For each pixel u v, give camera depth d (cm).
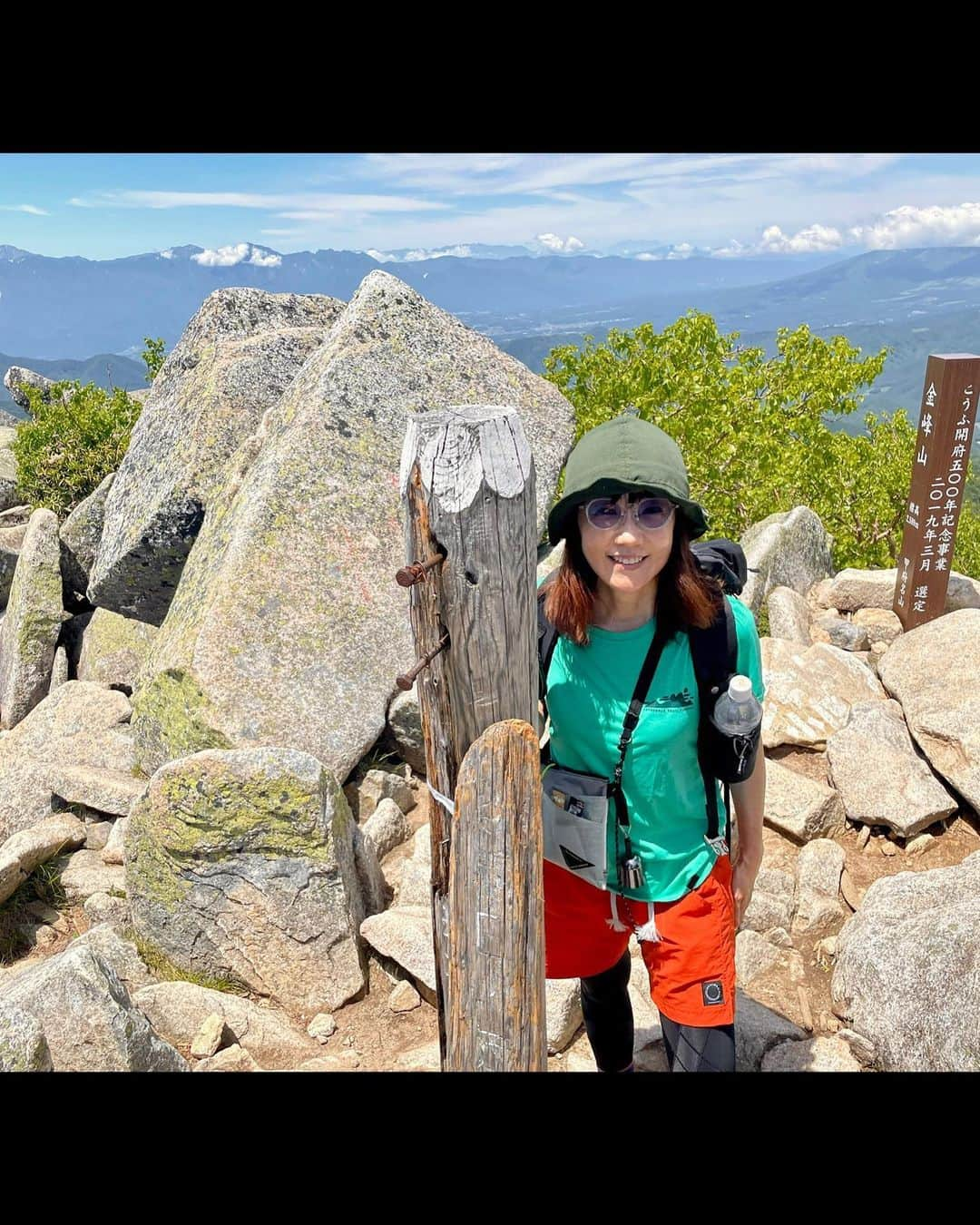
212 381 802
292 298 984
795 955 431
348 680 584
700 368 1742
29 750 660
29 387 1402
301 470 637
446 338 752
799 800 511
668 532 215
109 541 816
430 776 224
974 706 535
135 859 445
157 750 589
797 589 800
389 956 424
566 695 245
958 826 513
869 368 1970
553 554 697
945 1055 344
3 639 946
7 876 484
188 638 580
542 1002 215
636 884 253
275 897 423
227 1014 396
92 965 344
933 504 668
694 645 235
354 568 620
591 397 1847
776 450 1691
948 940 362
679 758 243
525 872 204
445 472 191
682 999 255
